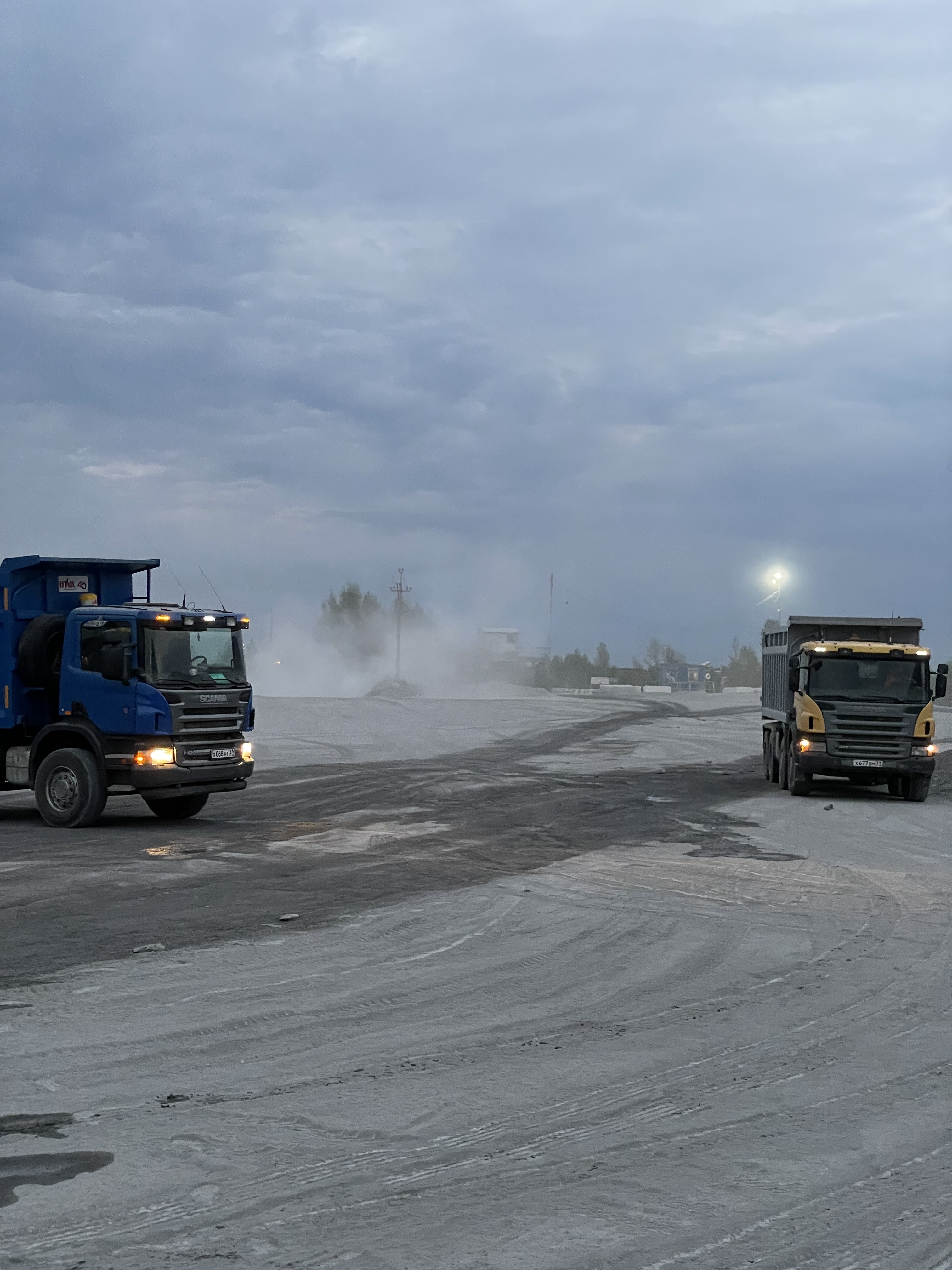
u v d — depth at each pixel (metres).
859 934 11.24
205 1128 6.08
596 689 105.69
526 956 10.22
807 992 9.04
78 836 17.83
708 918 11.95
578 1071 7.07
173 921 11.58
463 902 12.72
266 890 13.32
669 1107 6.47
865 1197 5.35
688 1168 5.64
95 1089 6.68
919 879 14.62
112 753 18.48
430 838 17.83
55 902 12.54
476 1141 5.94
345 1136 5.99
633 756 34.66
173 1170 5.54
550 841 17.59
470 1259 4.70
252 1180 5.43
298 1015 8.28
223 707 19.05
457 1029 7.96
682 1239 4.91
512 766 30.83
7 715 19.33
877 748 23.58
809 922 11.80
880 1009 8.56
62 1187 5.34
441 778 27.50
